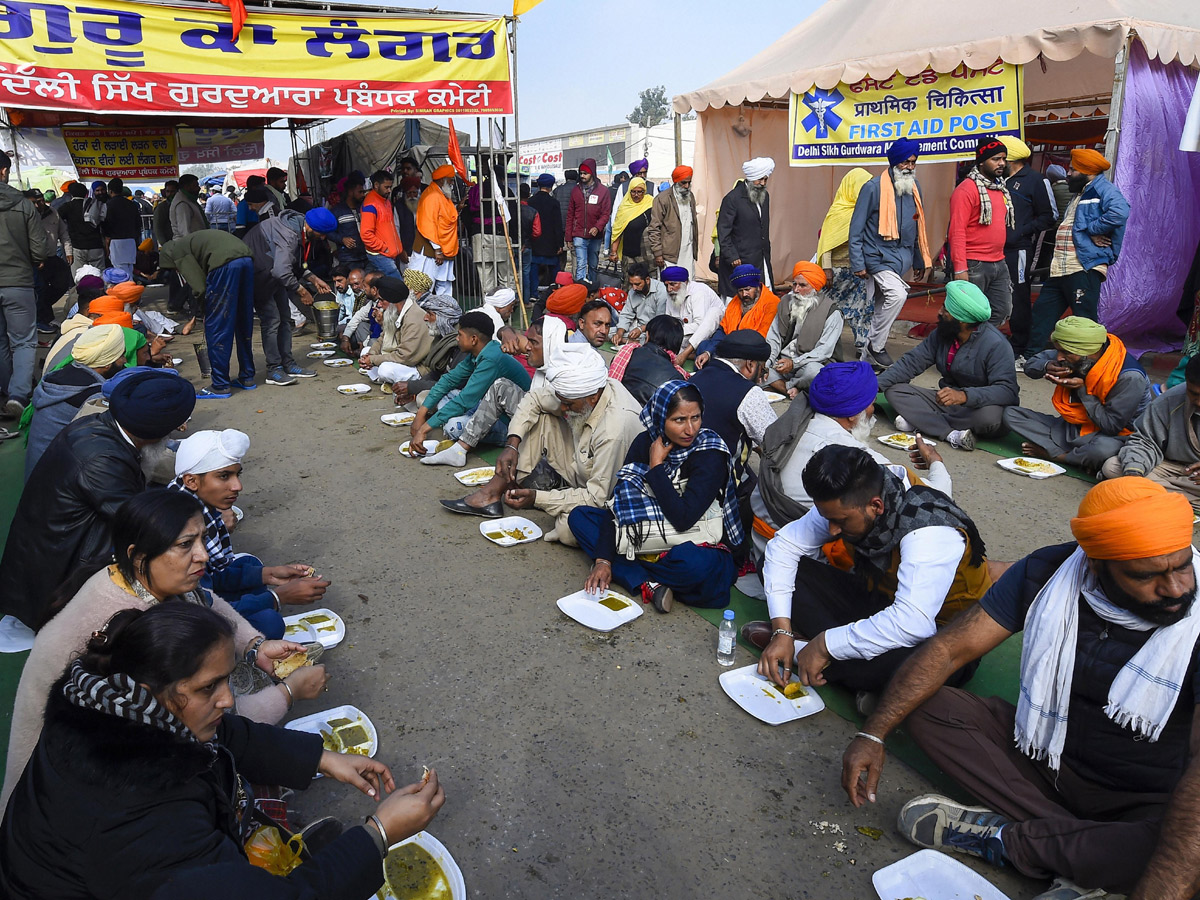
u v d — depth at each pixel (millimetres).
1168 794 2082
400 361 6621
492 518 4531
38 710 2027
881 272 6980
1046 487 4922
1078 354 4898
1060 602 2111
